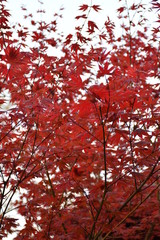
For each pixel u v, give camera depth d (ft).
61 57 11.27
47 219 11.60
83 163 9.57
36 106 8.49
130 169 8.75
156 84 9.86
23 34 12.82
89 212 10.05
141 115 8.16
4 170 10.32
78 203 9.55
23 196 12.94
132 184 10.10
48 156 9.70
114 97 6.37
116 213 9.32
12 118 8.81
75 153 9.39
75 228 10.18
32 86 10.45
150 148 9.07
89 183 10.28
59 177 12.26
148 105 8.01
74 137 9.02
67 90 10.57
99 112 6.91
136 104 7.64
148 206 10.93
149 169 9.91
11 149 9.82
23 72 9.02
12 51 7.71
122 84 8.06
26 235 11.34
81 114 6.89
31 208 11.56
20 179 9.68
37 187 12.46
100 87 6.23
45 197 11.14
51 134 9.86
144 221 11.28
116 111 7.10
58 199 12.07
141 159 8.93
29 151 11.34
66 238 10.37
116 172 8.84
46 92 10.72
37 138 10.73
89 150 9.05
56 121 9.36
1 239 10.18
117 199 10.39
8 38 11.46
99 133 8.16
